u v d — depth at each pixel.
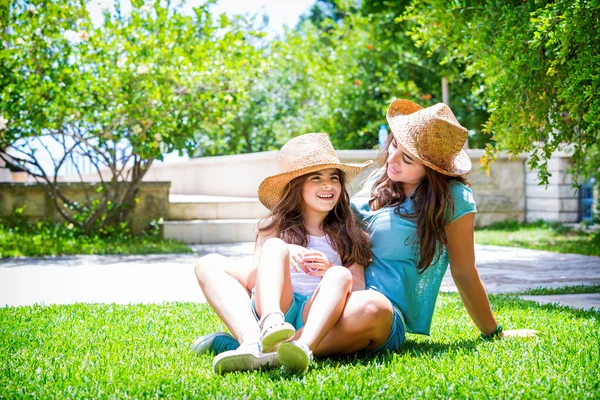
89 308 4.41
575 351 2.91
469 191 3.05
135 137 9.19
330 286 2.68
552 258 7.66
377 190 3.20
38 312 4.22
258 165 11.84
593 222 10.58
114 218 9.99
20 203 10.14
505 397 2.28
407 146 2.95
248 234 10.09
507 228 11.55
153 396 2.36
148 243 9.34
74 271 6.71
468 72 7.03
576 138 6.65
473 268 3.08
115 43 9.27
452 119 3.04
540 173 6.39
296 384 2.43
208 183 14.70
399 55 14.59
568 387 2.38
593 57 5.00
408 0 12.23
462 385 2.41
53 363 2.84
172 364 2.81
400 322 2.96
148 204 10.17
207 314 4.18
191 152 9.39
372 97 15.11
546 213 11.88
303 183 3.02
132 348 3.16
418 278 3.03
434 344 3.25
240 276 3.02
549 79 5.96
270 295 2.62
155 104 9.09
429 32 7.47
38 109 8.75
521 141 6.21
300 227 3.02
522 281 5.98
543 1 5.83
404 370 2.62
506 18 6.14
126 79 9.03
